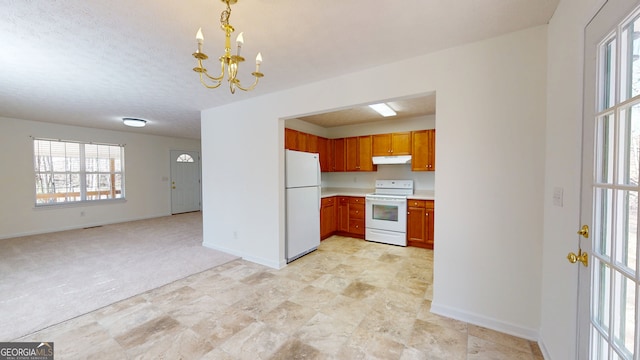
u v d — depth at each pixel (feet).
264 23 5.79
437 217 7.32
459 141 6.95
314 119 15.65
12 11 5.20
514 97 6.29
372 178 17.28
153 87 10.03
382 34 6.31
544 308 5.82
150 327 6.83
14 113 14.65
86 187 19.52
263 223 11.51
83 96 11.18
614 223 3.22
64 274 10.32
